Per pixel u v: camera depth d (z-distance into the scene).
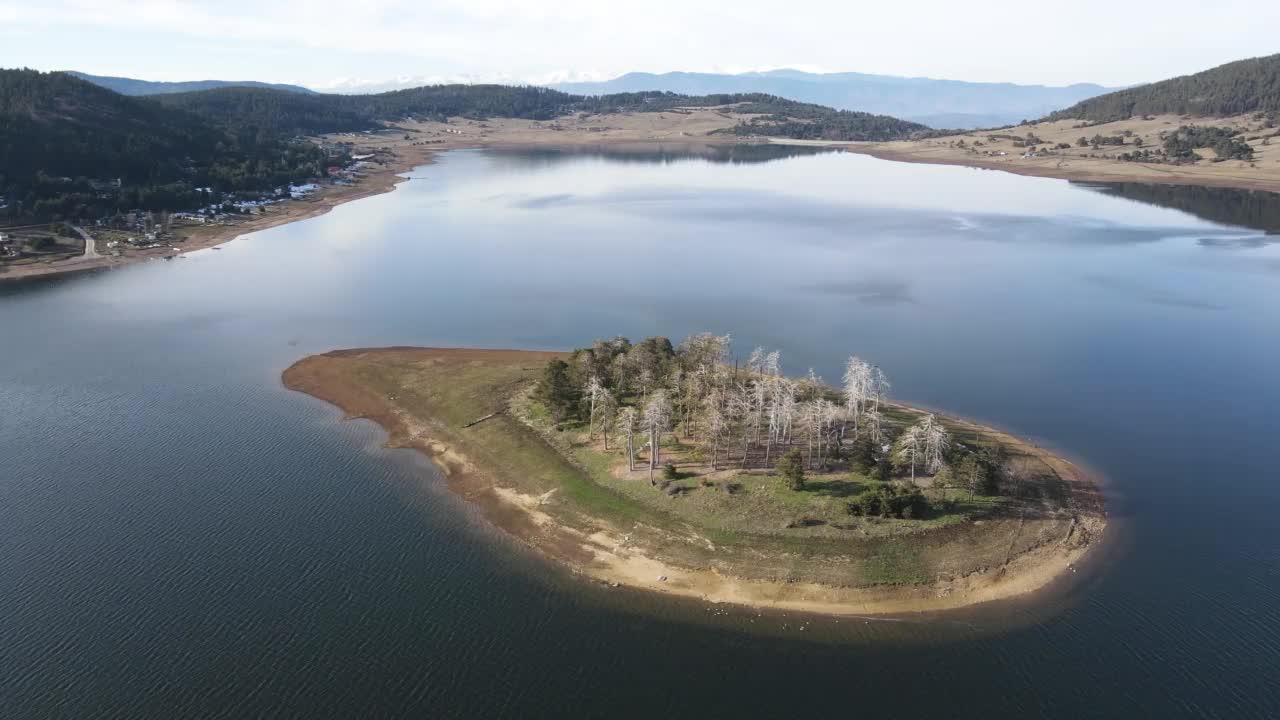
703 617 66.75
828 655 62.31
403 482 90.38
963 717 56.28
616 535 78.00
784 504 79.81
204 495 87.00
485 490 88.12
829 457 88.62
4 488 87.75
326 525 81.19
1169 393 114.19
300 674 60.47
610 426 96.81
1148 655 61.84
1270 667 60.53
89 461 94.62
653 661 61.94
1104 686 58.94
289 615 67.06
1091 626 65.00
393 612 67.56
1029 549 74.31
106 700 57.84
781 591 69.31
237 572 72.94
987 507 79.62
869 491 78.12
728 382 101.00
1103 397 112.94
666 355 112.38
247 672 60.62
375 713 56.88
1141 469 91.62
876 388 110.56
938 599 68.19
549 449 95.12
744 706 57.34
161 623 65.88
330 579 72.06
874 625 65.38
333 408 111.38
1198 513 82.00
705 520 78.50
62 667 60.94
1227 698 57.72
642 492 83.88
